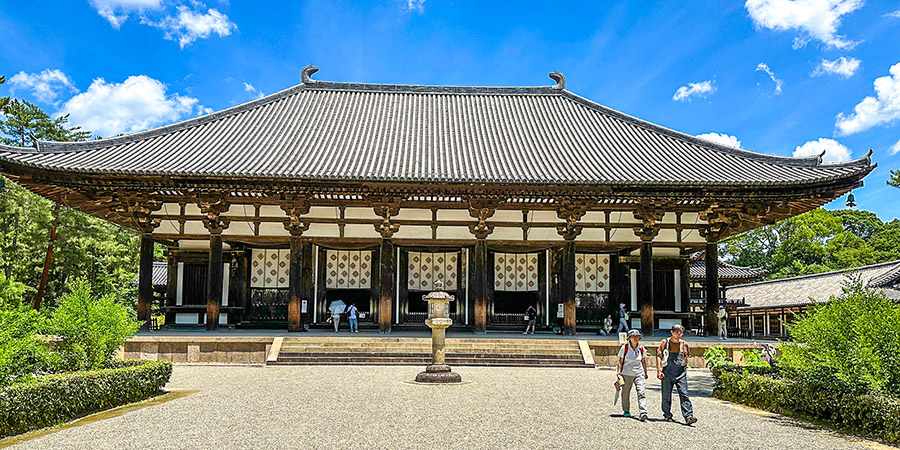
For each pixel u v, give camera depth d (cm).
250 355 2050
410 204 2541
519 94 3519
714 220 2558
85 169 2206
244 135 2798
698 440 943
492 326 2798
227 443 893
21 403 977
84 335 1307
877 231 7050
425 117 3177
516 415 1105
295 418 1065
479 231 2480
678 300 2859
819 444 931
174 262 2842
